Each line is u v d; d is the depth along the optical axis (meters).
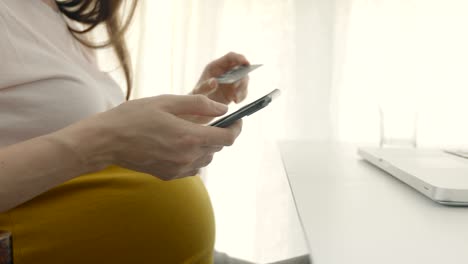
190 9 1.42
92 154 0.41
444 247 0.30
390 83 1.36
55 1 0.71
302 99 1.40
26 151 0.39
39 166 0.39
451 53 1.30
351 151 0.88
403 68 1.34
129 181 0.59
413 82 1.33
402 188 0.51
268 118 1.43
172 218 0.63
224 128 0.45
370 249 0.30
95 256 0.54
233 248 1.51
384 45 1.35
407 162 0.60
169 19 1.45
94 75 0.70
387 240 0.32
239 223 1.50
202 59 1.40
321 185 0.52
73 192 0.54
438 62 1.31
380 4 1.33
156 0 1.44
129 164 0.44
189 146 0.42
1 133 0.51
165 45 1.46
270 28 1.40
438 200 0.42
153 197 0.61
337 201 0.44
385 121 1.27
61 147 0.39
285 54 1.39
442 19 1.29
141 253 0.59
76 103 0.57
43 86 0.54
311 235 0.32
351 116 1.40
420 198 0.46
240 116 0.46
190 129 0.42
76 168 0.41
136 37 1.43
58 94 0.55
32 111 0.53
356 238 0.32
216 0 1.38
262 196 1.45
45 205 0.51
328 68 1.37
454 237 0.33
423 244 0.31
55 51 0.60
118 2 0.82
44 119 0.54
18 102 0.52
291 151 0.87
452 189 0.42
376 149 0.76
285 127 1.42
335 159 0.76
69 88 0.57
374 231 0.34
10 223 0.48
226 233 1.51
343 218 0.37
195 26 1.43
